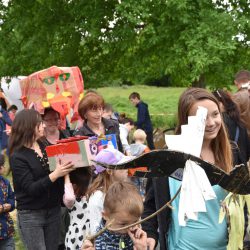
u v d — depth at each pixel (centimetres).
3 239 504
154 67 1418
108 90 3984
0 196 498
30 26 1488
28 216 437
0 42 1505
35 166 432
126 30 1331
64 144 418
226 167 283
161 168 243
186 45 1248
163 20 1252
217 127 275
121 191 266
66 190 409
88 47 1508
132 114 2627
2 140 1044
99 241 272
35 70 1473
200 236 271
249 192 247
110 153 360
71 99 643
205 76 1367
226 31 1235
